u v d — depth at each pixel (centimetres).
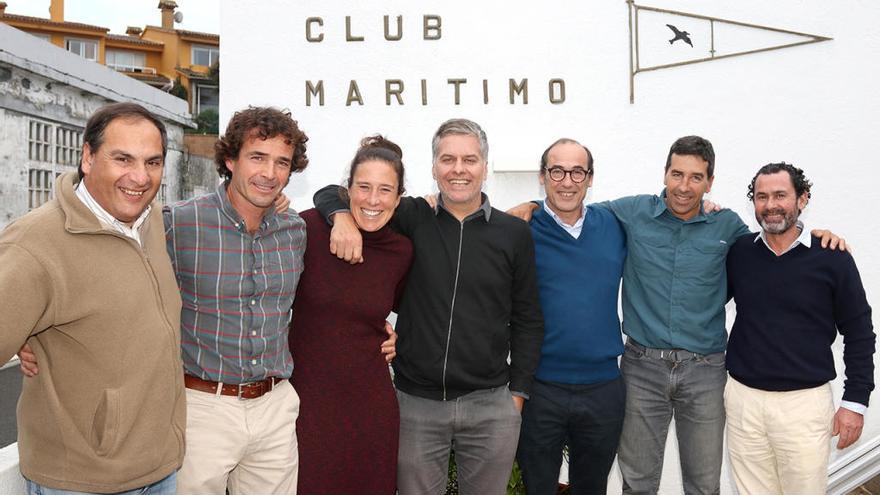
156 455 187
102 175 176
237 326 214
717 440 289
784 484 278
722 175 372
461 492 273
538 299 268
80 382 175
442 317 250
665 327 286
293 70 378
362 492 236
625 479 301
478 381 252
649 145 373
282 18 378
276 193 215
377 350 243
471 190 247
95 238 175
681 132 371
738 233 289
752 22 367
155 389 185
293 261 229
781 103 368
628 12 371
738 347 281
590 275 276
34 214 172
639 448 296
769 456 281
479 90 375
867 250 367
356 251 227
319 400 234
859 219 367
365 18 376
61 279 166
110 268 176
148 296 184
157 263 193
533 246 266
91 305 171
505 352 263
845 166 367
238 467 231
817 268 265
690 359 285
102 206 180
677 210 282
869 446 371
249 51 378
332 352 234
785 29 366
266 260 220
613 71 373
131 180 176
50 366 175
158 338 184
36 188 1312
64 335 173
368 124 378
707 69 371
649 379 290
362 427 236
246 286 215
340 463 234
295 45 377
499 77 375
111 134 175
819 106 367
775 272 270
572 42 373
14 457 222
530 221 288
